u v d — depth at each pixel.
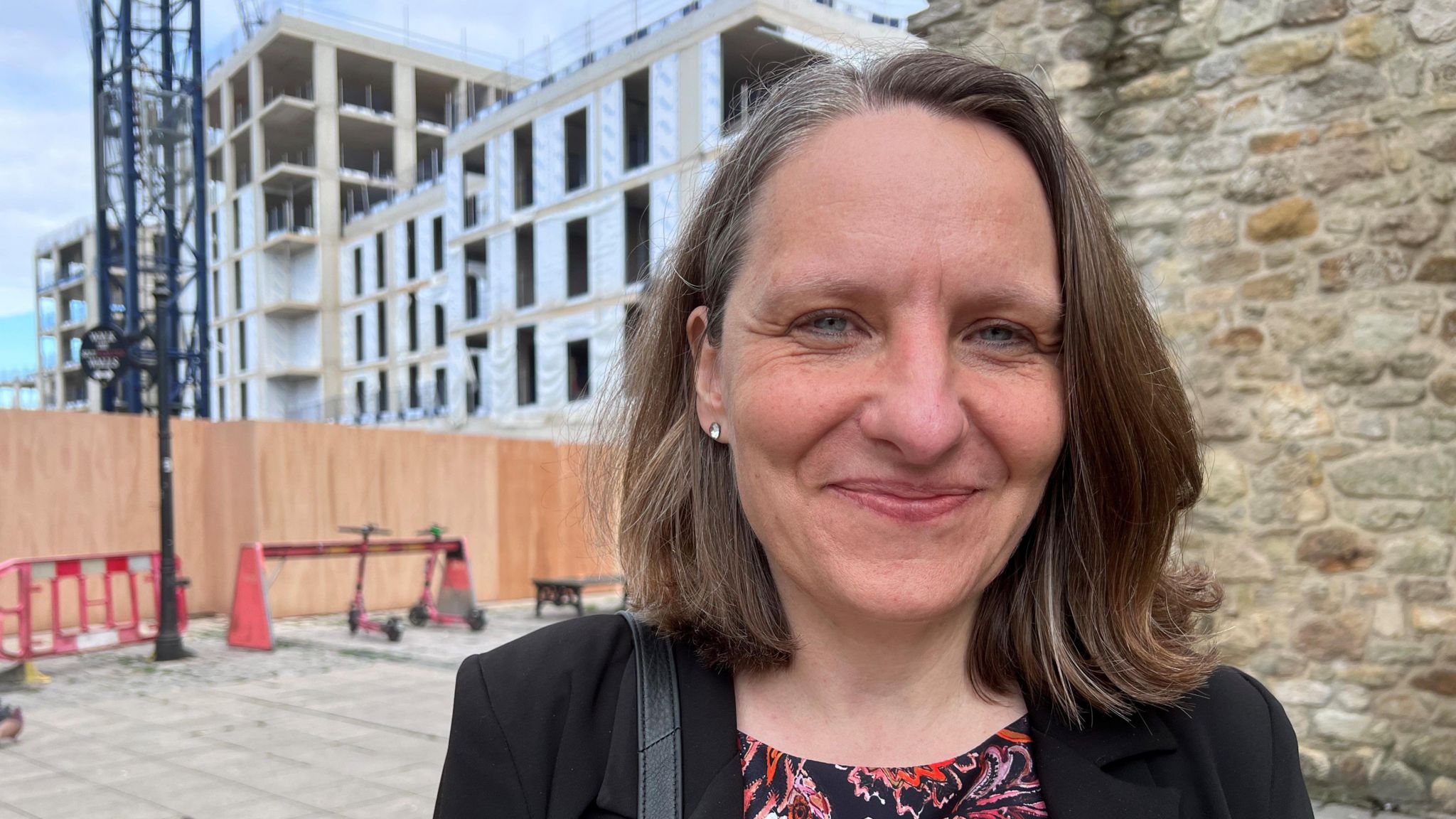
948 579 0.82
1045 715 0.96
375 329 45.00
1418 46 4.05
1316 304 4.24
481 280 34.81
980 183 0.82
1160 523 0.98
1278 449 4.30
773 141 0.87
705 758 0.91
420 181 46.00
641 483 1.11
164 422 7.97
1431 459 3.96
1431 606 3.93
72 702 6.29
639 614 1.06
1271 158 4.37
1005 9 5.02
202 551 10.07
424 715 5.87
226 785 4.48
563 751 0.94
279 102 46.66
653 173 26.75
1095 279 0.88
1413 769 3.92
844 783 0.91
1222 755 0.99
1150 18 4.68
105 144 21.41
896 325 0.81
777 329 0.85
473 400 34.22
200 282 22.20
